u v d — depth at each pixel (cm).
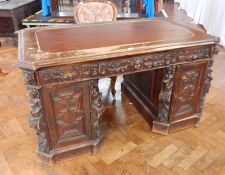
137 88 204
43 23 292
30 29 164
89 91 131
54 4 306
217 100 214
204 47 144
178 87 154
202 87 162
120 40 142
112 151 159
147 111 187
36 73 113
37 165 148
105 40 142
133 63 131
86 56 119
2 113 198
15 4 327
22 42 138
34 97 121
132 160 152
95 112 140
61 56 117
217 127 182
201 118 191
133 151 159
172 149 161
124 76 223
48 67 114
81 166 148
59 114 133
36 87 117
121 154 157
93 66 123
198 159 153
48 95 124
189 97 163
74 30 163
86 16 208
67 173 143
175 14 530
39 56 117
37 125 127
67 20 291
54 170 145
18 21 321
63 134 141
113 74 130
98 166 148
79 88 128
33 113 125
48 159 144
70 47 130
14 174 142
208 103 210
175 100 158
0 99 218
